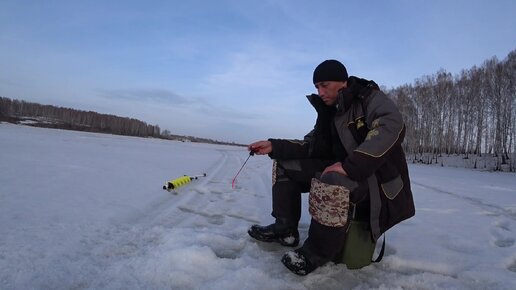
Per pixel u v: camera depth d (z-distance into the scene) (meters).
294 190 2.52
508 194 7.77
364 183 2.03
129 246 2.37
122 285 1.79
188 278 1.89
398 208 2.11
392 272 2.23
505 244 3.18
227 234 2.79
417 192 6.97
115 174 5.89
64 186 4.34
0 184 4.09
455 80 40.22
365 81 2.25
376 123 1.99
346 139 2.21
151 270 1.96
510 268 2.48
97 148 12.87
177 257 2.08
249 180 6.92
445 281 2.12
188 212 3.64
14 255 2.04
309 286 1.95
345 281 2.04
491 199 6.49
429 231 3.36
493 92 33.62
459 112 39.16
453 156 37.69
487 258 2.61
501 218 4.46
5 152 7.82
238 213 3.68
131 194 4.25
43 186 4.20
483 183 11.38
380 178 2.07
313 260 2.00
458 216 4.41
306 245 2.05
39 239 2.36
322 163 2.45
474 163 32.25
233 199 4.52
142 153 12.77
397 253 2.54
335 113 2.38
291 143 2.49
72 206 3.35
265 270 2.07
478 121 36.03
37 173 5.17
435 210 4.79
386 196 2.07
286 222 2.50
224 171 8.77
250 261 2.19
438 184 9.46
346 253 2.17
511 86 30.50
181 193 4.75
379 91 2.14
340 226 1.94
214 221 3.33
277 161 2.53
